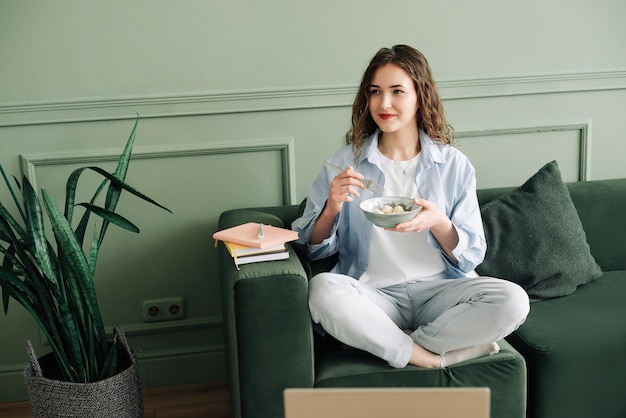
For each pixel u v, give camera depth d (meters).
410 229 1.69
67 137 2.18
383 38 2.29
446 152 1.95
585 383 1.79
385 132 1.95
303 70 2.27
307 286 1.69
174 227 2.30
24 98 2.14
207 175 2.29
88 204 1.80
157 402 2.28
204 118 2.25
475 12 2.32
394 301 1.88
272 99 2.26
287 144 2.29
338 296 1.72
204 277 2.35
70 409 1.79
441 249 1.86
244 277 1.64
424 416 1.03
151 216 2.28
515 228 2.11
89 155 2.19
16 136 2.16
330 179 1.96
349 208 1.93
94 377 1.87
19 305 2.27
